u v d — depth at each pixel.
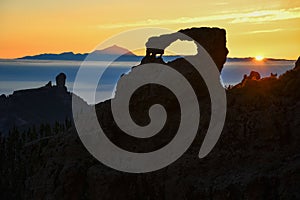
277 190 51.12
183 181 54.88
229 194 51.75
